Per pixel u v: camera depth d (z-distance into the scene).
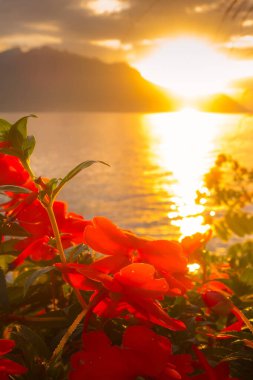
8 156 0.38
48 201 0.33
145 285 0.28
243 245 0.75
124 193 91.88
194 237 0.38
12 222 0.36
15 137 0.33
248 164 61.19
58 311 0.37
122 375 0.27
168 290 0.29
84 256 0.41
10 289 0.40
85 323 0.30
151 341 0.27
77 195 89.06
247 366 0.36
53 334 0.38
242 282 0.46
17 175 0.38
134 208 79.44
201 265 0.45
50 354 0.30
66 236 0.36
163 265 0.30
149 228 65.19
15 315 0.36
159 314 0.27
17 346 0.32
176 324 0.27
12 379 0.29
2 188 0.32
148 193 91.69
